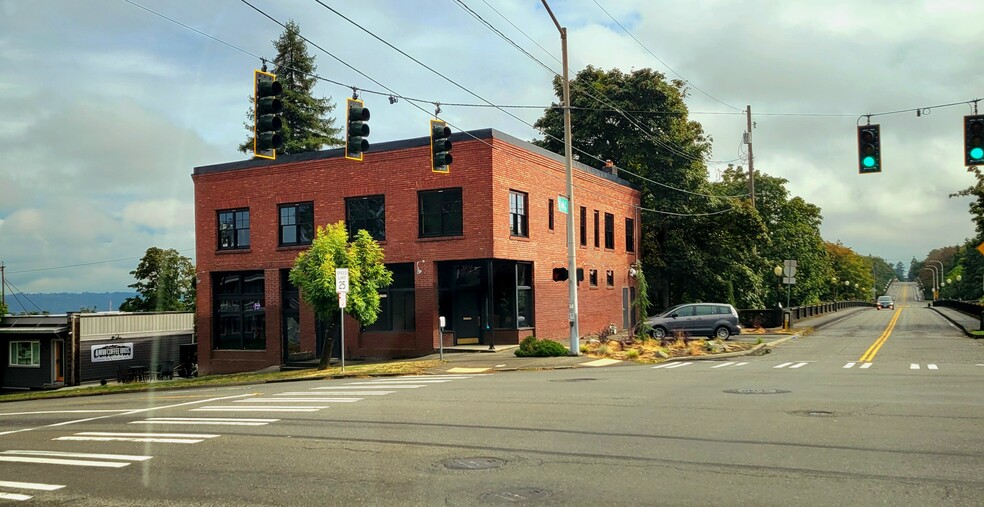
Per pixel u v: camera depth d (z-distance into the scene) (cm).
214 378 2738
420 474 804
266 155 1443
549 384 1644
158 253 5306
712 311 3391
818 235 7725
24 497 787
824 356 2438
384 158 2964
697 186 4584
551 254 3216
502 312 2956
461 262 2908
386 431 1077
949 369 1845
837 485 707
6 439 1255
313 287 2462
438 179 2855
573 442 944
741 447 882
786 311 4266
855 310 9494
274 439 1059
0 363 4200
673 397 1340
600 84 4556
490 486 742
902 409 1145
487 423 1109
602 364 2278
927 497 664
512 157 2912
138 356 4325
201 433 1154
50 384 3956
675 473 768
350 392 1642
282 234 3212
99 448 1072
